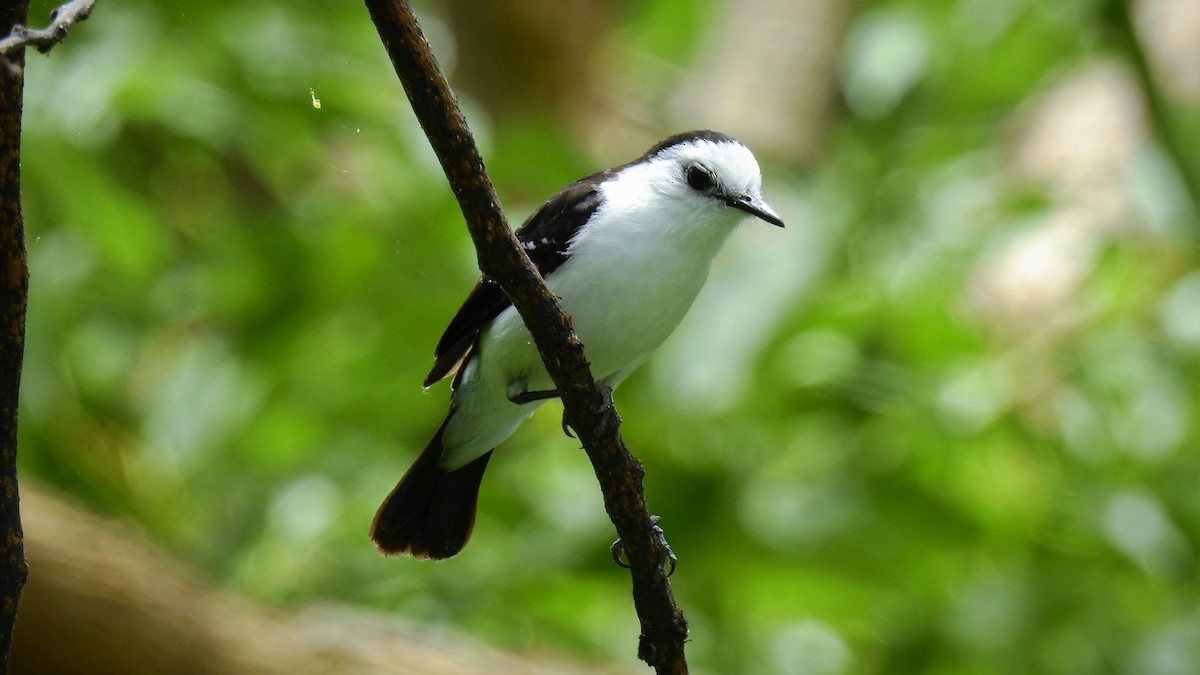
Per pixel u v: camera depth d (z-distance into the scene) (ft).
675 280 26.30
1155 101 41.55
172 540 37.88
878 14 44.50
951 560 36.94
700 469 34.86
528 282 17.63
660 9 53.36
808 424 36.88
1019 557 36.86
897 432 36.27
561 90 53.06
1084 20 41.86
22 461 37.29
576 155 40.52
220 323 40.40
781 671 37.24
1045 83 44.45
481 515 37.58
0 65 13.64
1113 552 36.68
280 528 37.68
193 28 36.70
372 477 38.14
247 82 36.27
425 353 36.91
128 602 31.81
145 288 39.68
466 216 17.15
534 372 26.22
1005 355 38.29
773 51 55.42
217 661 32.09
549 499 37.45
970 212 38.96
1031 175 44.45
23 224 14.58
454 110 16.26
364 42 38.47
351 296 37.37
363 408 38.22
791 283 35.99
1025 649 35.60
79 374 39.68
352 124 36.99
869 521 35.37
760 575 36.22
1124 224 45.29
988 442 36.99
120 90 34.06
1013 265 45.01
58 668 31.76
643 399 35.94
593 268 25.81
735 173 26.55
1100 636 35.68
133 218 36.37
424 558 27.45
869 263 37.99
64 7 13.09
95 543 32.40
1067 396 37.37
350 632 33.58
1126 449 37.14
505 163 39.78
